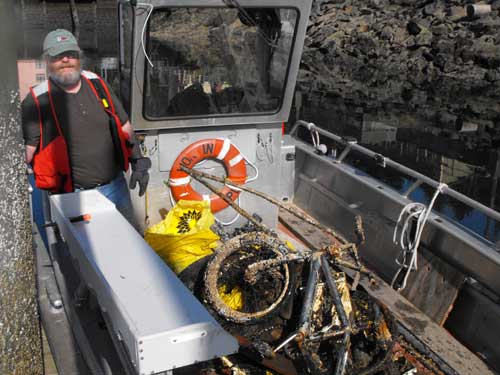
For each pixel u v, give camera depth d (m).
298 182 5.38
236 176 4.39
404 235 4.04
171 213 3.74
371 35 27.69
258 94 4.22
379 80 23.73
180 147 4.25
